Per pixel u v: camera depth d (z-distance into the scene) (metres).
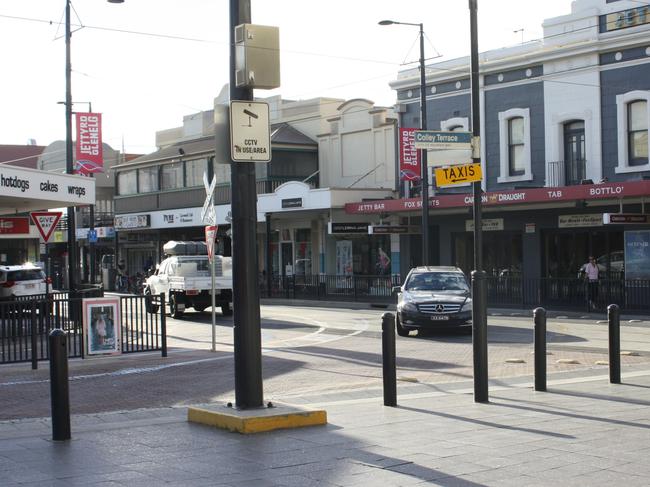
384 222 34.59
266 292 38.53
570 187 26.20
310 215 38.44
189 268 27.81
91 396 11.74
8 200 21.64
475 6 11.28
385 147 36.09
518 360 14.87
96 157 26.92
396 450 7.50
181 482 6.40
